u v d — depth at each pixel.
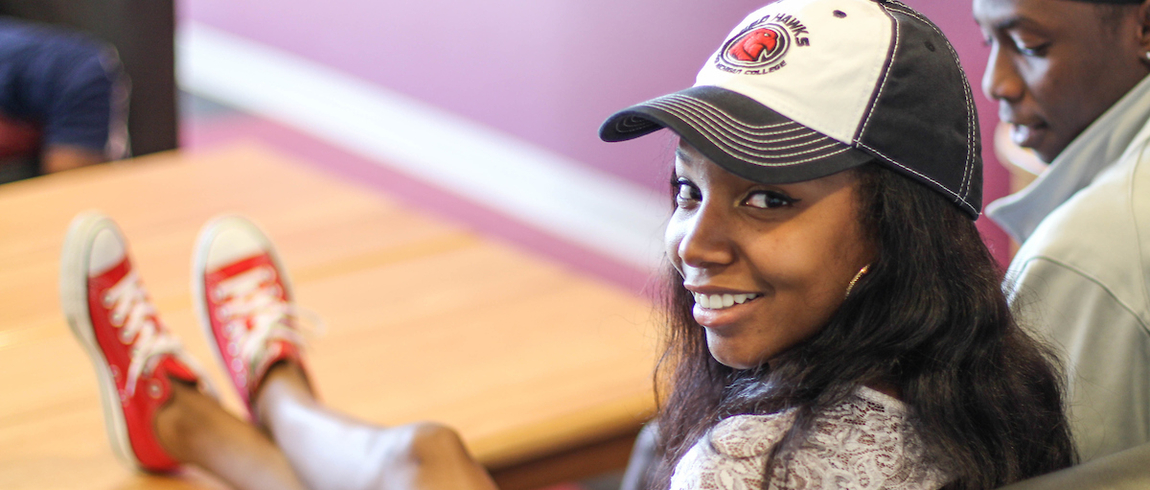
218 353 1.57
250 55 5.14
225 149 2.46
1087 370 0.95
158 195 2.20
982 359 0.78
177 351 1.45
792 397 0.77
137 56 2.69
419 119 4.35
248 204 2.17
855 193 0.77
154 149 2.76
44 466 1.37
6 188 2.20
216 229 1.66
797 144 0.75
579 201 3.74
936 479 0.77
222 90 5.22
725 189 0.77
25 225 2.03
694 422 0.92
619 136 0.86
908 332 0.77
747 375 0.86
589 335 1.69
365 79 4.60
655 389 0.99
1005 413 0.79
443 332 1.70
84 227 1.46
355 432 1.30
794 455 0.77
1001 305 0.80
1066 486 0.68
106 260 1.46
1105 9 0.97
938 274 0.77
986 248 0.83
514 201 3.97
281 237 2.03
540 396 1.51
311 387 1.49
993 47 1.08
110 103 2.64
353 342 1.66
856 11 0.79
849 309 0.78
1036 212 1.13
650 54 3.38
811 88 0.76
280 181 2.29
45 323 1.71
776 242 0.76
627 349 1.65
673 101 0.78
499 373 1.58
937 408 0.76
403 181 4.21
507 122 3.98
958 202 0.79
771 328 0.79
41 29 2.71
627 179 3.56
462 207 3.98
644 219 3.51
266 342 1.49
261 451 1.37
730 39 0.83
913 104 0.77
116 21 2.68
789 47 0.78
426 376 1.57
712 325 0.81
